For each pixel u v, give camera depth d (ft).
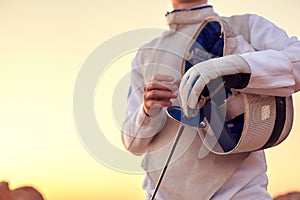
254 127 9.96
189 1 11.02
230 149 10.27
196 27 10.82
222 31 10.60
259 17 11.23
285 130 10.39
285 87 10.03
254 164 10.72
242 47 10.53
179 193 10.60
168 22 10.94
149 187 11.07
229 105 10.05
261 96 10.11
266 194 10.60
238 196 10.43
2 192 17.89
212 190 10.48
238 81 9.69
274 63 9.93
